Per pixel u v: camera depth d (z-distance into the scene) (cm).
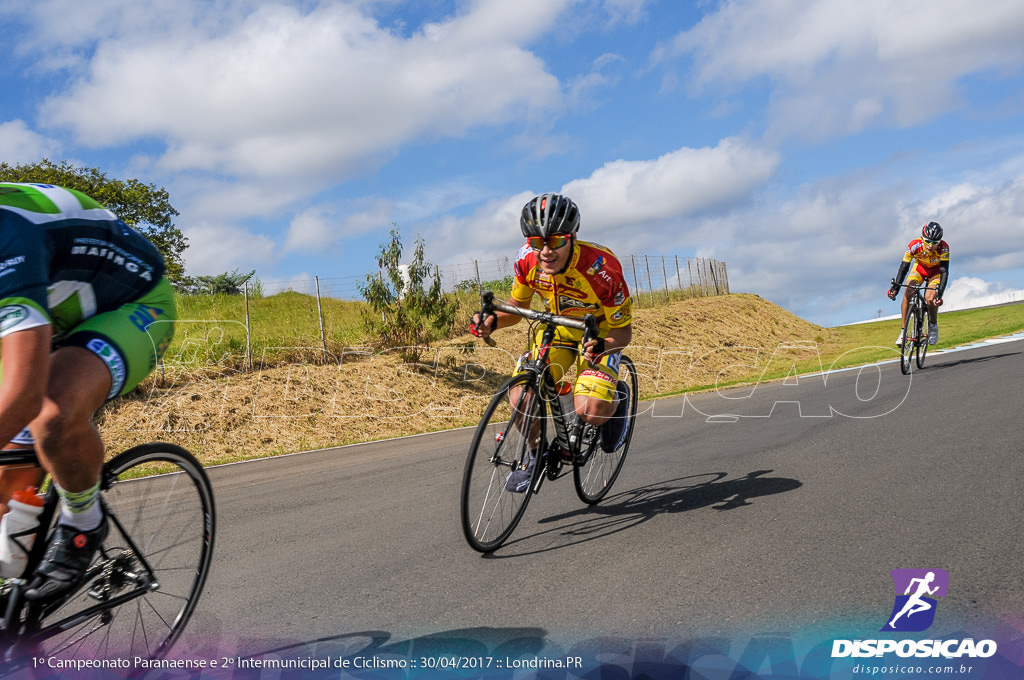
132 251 210
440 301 1200
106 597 205
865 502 346
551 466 352
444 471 520
